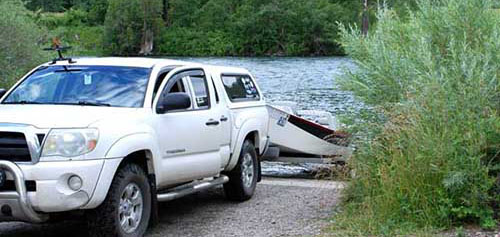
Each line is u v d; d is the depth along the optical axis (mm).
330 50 74250
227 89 9102
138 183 6730
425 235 6637
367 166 8031
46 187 5879
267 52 76312
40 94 7414
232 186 9195
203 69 8469
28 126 6051
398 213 7176
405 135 7488
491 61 7734
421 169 7184
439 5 8859
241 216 8312
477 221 6988
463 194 7004
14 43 19641
